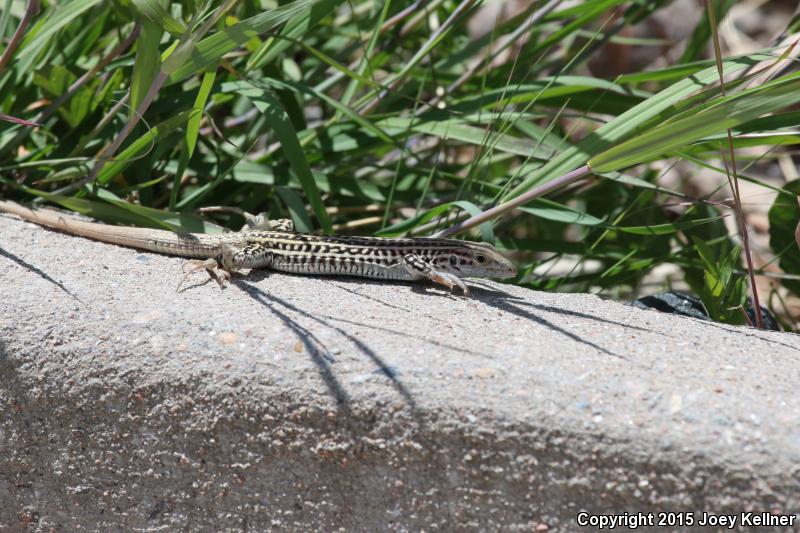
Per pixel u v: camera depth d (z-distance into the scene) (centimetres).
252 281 491
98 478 415
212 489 398
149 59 484
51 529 430
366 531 380
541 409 355
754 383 371
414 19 703
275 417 381
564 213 538
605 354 398
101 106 616
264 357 393
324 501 383
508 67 693
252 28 466
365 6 802
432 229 591
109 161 541
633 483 339
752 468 327
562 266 821
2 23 568
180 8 572
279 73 641
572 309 463
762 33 1115
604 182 696
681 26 1114
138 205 533
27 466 424
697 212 645
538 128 616
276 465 386
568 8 701
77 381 407
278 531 393
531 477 352
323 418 375
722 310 517
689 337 424
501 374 375
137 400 400
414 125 617
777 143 502
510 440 354
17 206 552
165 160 634
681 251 633
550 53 838
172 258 514
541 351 398
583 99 646
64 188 565
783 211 607
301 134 641
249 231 529
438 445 362
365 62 652
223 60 530
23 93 620
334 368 384
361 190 630
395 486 371
